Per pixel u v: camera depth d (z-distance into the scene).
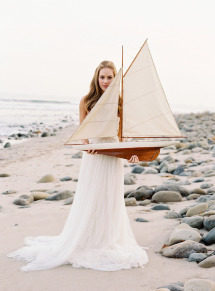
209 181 6.71
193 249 3.45
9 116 28.25
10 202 5.97
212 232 3.66
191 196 5.64
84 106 3.66
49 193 6.61
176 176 7.63
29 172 8.76
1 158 10.92
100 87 3.59
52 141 15.52
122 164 3.64
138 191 5.89
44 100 65.31
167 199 5.57
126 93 3.35
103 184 3.52
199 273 3.05
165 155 10.59
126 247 3.51
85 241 3.47
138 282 3.00
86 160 3.61
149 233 4.21
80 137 3.29
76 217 3.54
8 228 4.56
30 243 3.88
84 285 2.98
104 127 3.32
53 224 4.70
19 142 15.20
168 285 2.78
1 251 3.78
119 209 3.56
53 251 3.50
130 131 3.39
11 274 3.22
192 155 10.34
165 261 3.39
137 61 3.35
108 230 3.49
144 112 3.41
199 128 19.11
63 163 10.06
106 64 3.53
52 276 3.15
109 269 3.24
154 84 3.41
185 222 4.23
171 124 3.48
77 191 3.64
